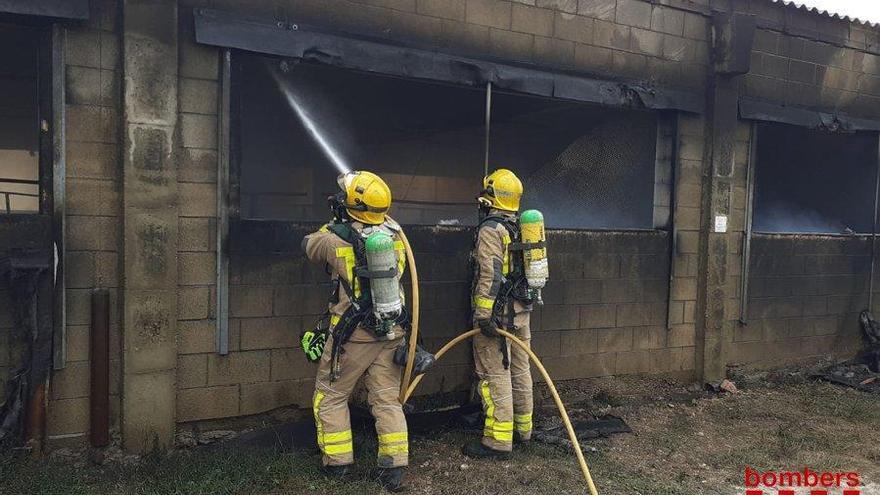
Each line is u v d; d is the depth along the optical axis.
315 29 4.02
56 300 3.51
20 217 3.43
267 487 3.46
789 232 6.45
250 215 5.27
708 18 5.58
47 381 3.49
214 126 3.82
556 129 5.70
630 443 4.43
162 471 3.51
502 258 3.92
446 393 4.65
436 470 3.82
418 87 4.79
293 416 4.17
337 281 3.54
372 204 3.46
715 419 4.99
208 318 3.87
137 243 3.61
